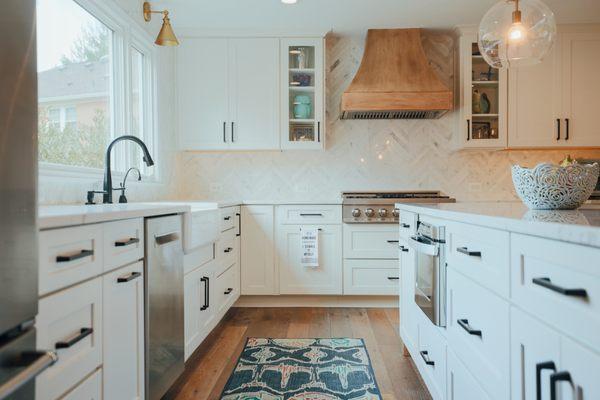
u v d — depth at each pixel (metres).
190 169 3.79
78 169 2.17
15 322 0.80
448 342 1.47
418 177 3.76
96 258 1.18
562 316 0.75
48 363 0.82
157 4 2.95
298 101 3.59
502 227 0.98
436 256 1.54
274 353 2.37
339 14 3.18
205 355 2.35
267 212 3.32
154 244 1.58
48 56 2.02
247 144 3.51
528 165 3.73
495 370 1.06
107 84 2.62
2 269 0.76
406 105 3.29
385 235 3.28
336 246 3.29
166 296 1.69
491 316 1.09
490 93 3.55
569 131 3.43
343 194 3.62
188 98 3.51
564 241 0.74
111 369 1.28
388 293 3.28
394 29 3.48
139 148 3.05
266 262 3.32
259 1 2.94
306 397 1.85
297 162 3.78
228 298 2.90
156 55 3.22
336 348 2.44
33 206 0.85
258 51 3.49
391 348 2.45
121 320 1.34
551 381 0.74
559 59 3.42
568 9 3.12
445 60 3.72
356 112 3.43
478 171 3.74
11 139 0.79
